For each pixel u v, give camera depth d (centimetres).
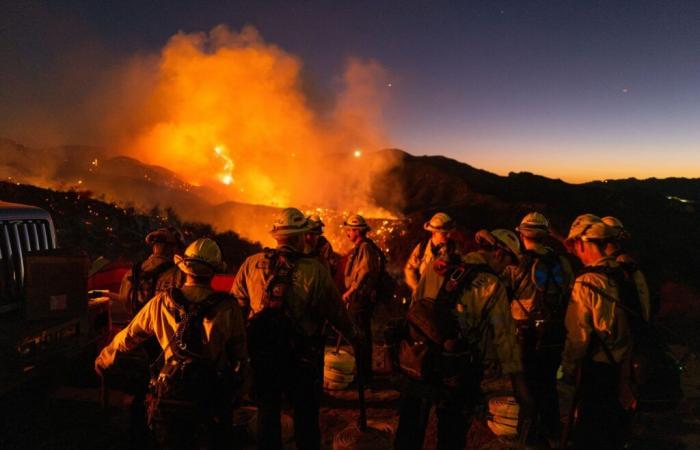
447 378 291
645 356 315
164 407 270
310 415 331
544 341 357
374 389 529
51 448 365
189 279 290
